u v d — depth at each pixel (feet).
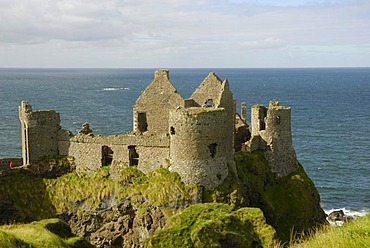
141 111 178.40
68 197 161.89
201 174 147.54
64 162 169.89
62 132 171.12
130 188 157.07
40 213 160.35
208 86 180.75
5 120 503.20
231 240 123.65
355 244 65.62
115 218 157.48
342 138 456.86
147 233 150.20
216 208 134.72
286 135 185.16
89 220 159.94
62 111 599.16
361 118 600.39
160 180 152.05
